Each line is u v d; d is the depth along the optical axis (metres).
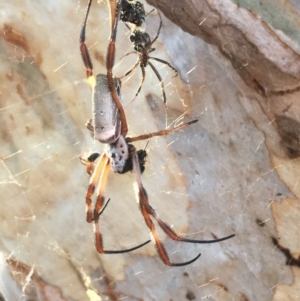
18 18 0.23
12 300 0.26
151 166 0.23
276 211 0.23
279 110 0.21
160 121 0.23
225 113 0.22
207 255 0.24
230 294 0.24
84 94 0.24
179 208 0.24
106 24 0.23
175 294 0.24
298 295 0.23
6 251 0.26
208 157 0.23
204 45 0.22
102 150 0.24
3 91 0.24
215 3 0.21
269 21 0.21
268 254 0.23
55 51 0.24
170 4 0.22
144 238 0.24
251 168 0.22
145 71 0.23
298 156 0.22
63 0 0.23
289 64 0.21
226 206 0.23
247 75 0.22
